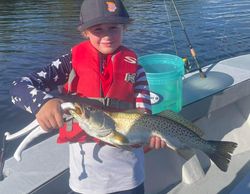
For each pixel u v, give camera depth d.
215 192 1.44
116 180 0.92
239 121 1.77
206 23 6.97
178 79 1.35
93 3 0.86
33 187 1.02
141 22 7.21
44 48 5.68
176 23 7.03
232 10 8.15
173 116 0.91
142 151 0.98
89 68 0.91
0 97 3.65
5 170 1.09
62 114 0.77
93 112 0.79
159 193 1.41
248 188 0.96
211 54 5.18
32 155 1.17
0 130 2.99
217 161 0.95
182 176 1.49
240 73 1.77
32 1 10.25
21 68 4.74
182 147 0.92
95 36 0.89
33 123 0.83
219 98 1.58
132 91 0.94
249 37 5.93
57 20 7.79
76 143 0.92
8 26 7.30
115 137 0.83
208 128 1.65
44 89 0.87
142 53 5.29
